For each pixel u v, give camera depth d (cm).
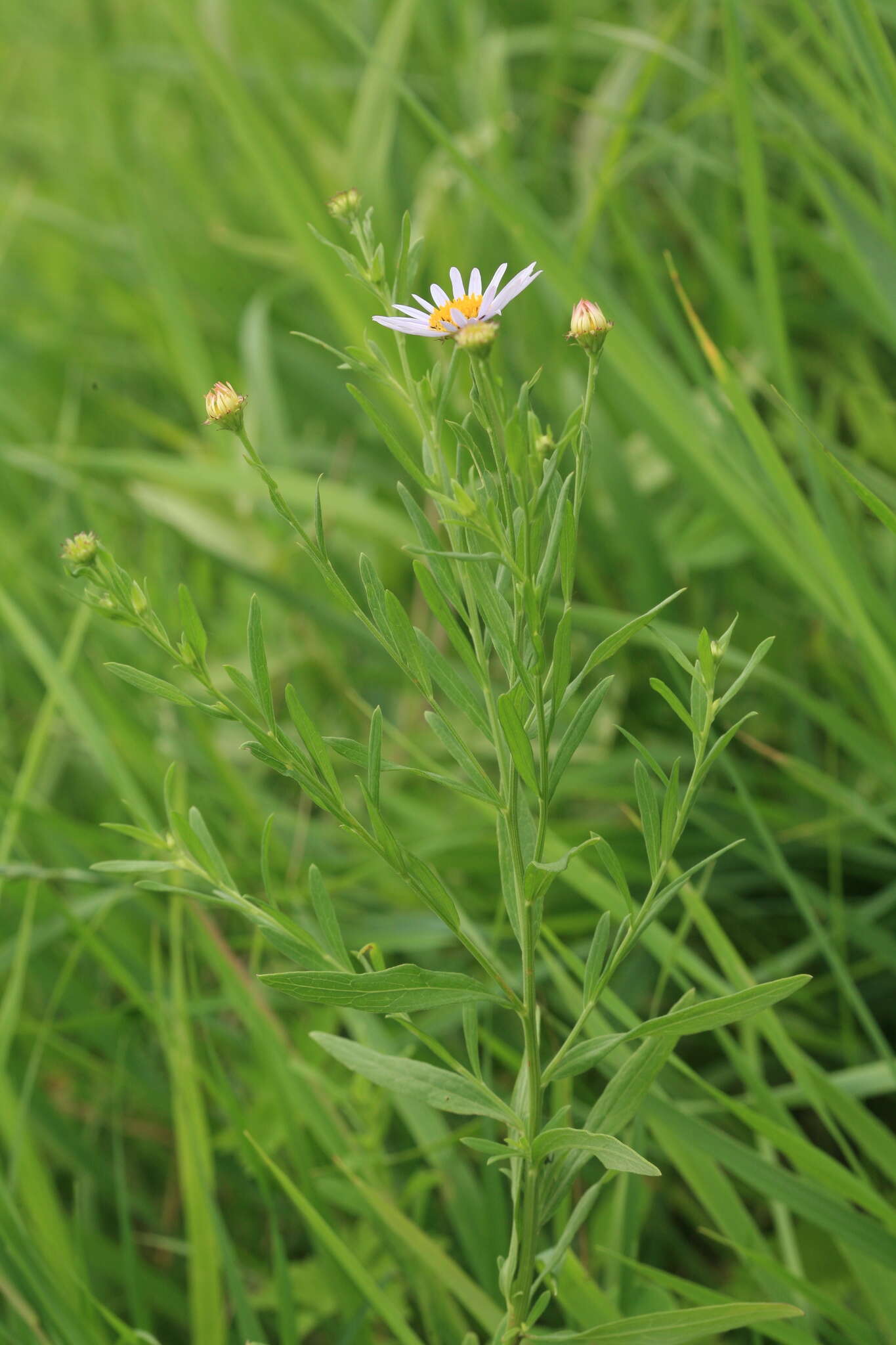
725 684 125
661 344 151
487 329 75
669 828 79
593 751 122
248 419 138
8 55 217
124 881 98
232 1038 99
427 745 125
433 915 100
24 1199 93
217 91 120
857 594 96
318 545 79
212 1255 91
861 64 97
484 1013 100
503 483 77
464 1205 93
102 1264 96
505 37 159
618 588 131
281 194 122
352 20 168
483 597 79
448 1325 91
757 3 152
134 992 95
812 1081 90
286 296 172
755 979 101
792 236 122
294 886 104
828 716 99
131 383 183
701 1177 90
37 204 182
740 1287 94
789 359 103
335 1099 95
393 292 79
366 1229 94
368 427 150
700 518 125
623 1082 82
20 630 100
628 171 142
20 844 106
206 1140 92
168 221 189
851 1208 87
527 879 79
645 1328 81
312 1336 98
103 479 161
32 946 98
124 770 98
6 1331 90
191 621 78
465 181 141
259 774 129
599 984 80
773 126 140
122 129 200
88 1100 103
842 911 98
